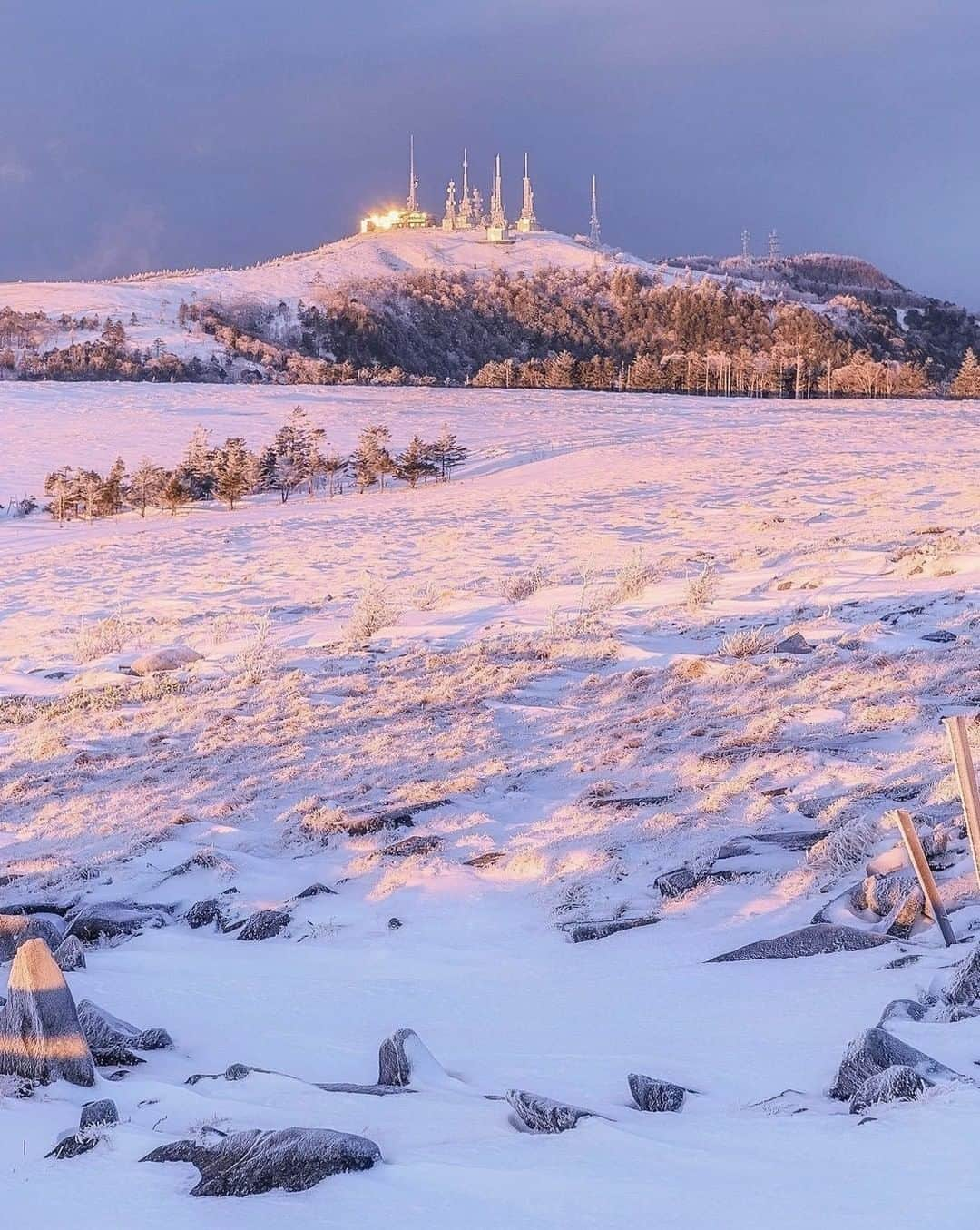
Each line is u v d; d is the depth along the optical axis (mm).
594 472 89250
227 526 74562
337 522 70250
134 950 12102
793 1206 4102
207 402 156750
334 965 10664
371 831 15445
